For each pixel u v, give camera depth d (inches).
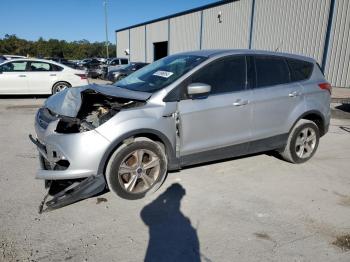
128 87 168.2
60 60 1294.3
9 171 175.6
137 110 141.0
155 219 131.3
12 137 246.4
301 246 115.8
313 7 605.6
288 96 185.0
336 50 573.0
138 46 1471.5
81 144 130.5
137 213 135.5
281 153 199.9
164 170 151.9
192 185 163.8
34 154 205.8
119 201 144.9
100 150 132.3
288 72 190.5
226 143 167.5
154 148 146.1
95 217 131.3
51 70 458.0
